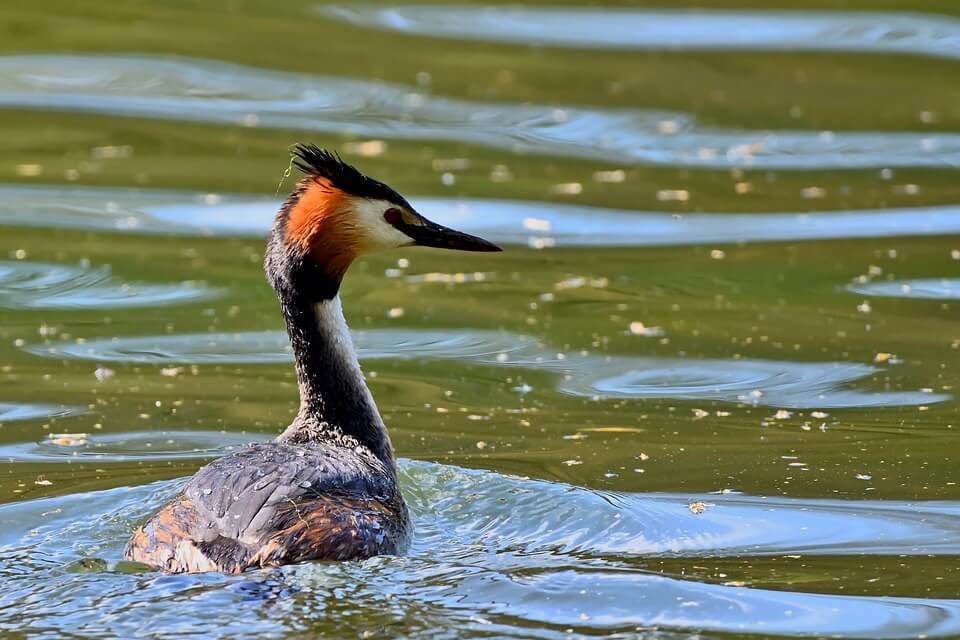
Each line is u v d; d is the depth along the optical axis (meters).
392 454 12.36
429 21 28.25
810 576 10.73
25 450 13.37
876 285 17.72
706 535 11.57
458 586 9.98
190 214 20.03
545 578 10.23
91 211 20.03
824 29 27.66
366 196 12.15
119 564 10.33
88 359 15.62
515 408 14.57
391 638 9.02
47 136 22.66
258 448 11.25
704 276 18.12
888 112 23.98
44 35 26.91
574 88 24.92
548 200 20.58
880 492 12.50
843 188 21.08
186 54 26.17
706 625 9.62
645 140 23.00
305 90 24.67
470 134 23.00
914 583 10.62
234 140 22.58
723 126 23.53
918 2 28.94
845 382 15.04
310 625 9.16
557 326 16.75
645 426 14.09
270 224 19.70
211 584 9.64
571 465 13.14
